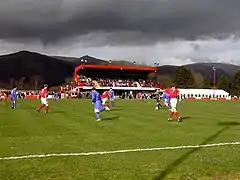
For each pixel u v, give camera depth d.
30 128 19.48
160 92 63.53
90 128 19.62
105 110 35.81
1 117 26.44
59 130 18.62
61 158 10.89
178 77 148.25
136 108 40.50
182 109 40.69
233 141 14.57
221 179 8.62
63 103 51.41
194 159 10.72
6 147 12.80
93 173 9.00
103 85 96.25
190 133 17.39
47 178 8.55
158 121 24.09
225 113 33.41
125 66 102.38
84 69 103.06
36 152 11.82
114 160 10.59
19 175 8.80
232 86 140.75
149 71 104.94
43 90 30.47
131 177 8.63
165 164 10.02
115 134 16.91
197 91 106.00
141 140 14.73
